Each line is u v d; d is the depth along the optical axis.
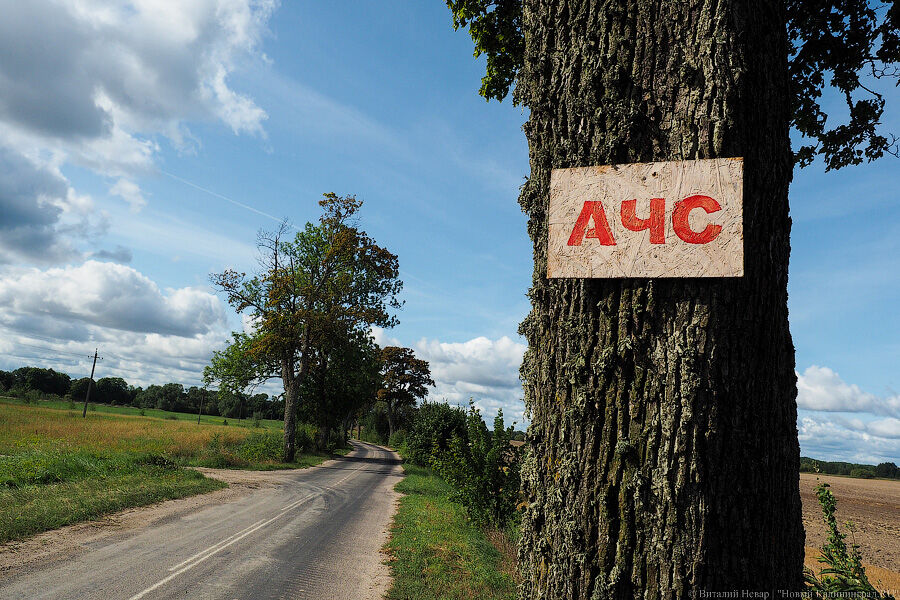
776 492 1.83
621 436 1.82
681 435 1.73
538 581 2.01
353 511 12.82
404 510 13.30
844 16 3.77
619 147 1.93
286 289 29.27
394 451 51.97
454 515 12.68
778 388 1.89
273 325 28.19
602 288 1.94
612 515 1.81
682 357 1.76
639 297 1.85
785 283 2.01
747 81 1.85
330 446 39.56
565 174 1.99
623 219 1.88
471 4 4.70
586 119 2.01
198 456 22.50
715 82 1.83
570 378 1.97
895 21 3.68
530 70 2.25
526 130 2.30
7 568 6.23
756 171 1.86
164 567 6.78
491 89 5.20
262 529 9.67
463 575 7.33
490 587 6.76
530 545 2.11
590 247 1.92
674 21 1.91
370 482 20.42
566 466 1.93
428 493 17.80
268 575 6.84
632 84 1.94
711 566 1.68
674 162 1.83
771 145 1.93
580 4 2.08
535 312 2.22
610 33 2.00
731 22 1.85
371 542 9.41
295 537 9.24
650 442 1.77
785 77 2.08
